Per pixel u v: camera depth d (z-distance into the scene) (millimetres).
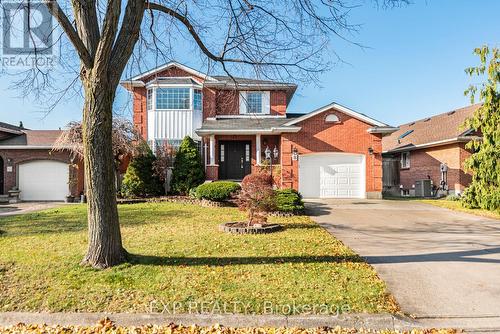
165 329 3941
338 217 11859
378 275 5531
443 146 19297
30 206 16578
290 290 4766
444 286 5074
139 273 5379
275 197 10305
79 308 4344
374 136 17438
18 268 5648
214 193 14492
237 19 7621
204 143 19344
